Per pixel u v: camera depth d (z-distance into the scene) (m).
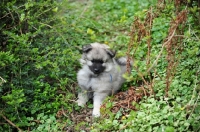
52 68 2.03
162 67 2.00
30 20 2.04
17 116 1.86
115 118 1.84
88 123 1.89
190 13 2.12
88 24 2.43
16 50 1.92
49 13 2.22
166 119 1.75
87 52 2.02
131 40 1.82
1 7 2.01
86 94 2.01
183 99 1.81
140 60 2.12
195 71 1.92
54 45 2.07
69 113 1.92
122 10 2.55
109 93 2.01
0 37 2.01
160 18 2.29
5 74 1.91
